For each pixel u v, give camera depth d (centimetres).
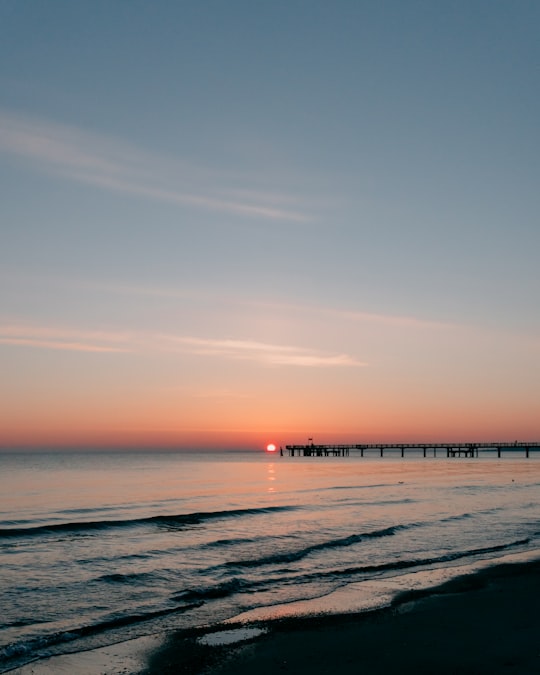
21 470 9244
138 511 3381
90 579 1661
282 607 1384
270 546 2161
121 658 1051
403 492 4466
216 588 1549
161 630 1213
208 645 1118
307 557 1966
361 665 998
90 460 16525
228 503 3803
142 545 2194
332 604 1405
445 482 5631
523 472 7681
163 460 16638
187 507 3578
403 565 1838
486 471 8044
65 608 1377
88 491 4900
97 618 1295
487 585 1588
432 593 1505
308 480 6206
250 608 1376
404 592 1514
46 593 1509
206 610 1360
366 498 3988
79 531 2509
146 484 5775
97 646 1114
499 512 3155
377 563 1870
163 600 1445
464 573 1728
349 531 2503
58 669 999
